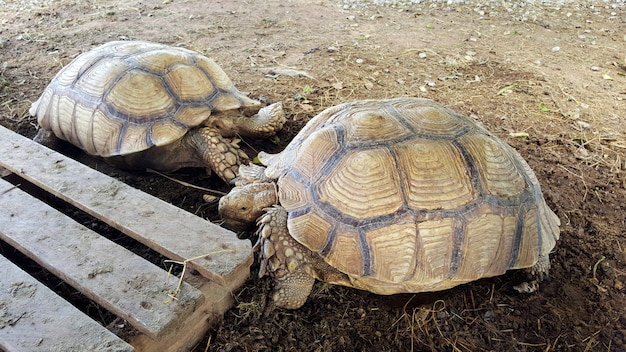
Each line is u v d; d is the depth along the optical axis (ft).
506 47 6.67
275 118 4.00
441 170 2.49
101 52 3.83
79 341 2.03
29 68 5.35
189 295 2.26
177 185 3.65
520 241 2.57
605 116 4.85
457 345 2.57
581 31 7.45
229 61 5.79
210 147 3.44
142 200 2.87
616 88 5.48
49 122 3.77
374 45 6.57
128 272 2.37
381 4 8.66
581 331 2.65
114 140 3.37
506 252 2.53
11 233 2.58
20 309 2.17
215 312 2.56
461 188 2.49
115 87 3.45
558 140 4.39
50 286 2.79
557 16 8.21
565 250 3.18
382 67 5.84
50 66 5.43
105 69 3.57
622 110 4.98
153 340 2.25
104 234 3.15
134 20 7.25
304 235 2.46
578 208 3.59
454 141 2.62
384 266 2.37
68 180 3.01
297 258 2.53
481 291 2.87
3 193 2.90
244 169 3.12
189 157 3.62
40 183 2.98
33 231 2.60
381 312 2.71
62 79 3.79
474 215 2.47
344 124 2.71
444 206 2.44
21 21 6.97
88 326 2.11
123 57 3.68
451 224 2.43
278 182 2.74
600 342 2.59
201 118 3.45
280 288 2.60
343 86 5.24
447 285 2.53
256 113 4.38
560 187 3.79
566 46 6.77
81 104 3.53
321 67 5.73
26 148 3.31
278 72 5.48
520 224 2.58
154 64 3.58
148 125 3.34
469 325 2.68
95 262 2.42
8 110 4.46
